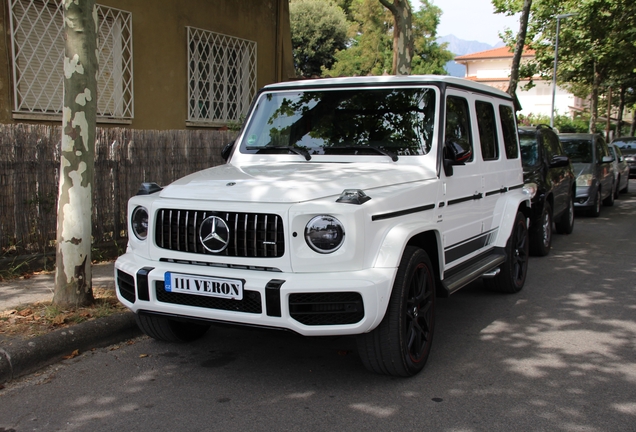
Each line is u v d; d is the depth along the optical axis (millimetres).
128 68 9125
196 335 4855
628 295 6469
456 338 5008
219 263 3697
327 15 45031
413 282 4039
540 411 3592
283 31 12461
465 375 4160
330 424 3393
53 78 8016
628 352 4672
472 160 5312
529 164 8891
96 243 7023
